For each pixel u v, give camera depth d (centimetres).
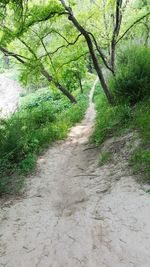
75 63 1750
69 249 408
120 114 903
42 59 1230
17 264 391
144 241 399
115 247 397
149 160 593
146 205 478
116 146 740
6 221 500
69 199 561
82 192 580
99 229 442
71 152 855
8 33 985
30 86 2639
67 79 1900
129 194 521
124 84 979
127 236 414
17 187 630
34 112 1279
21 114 1262
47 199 573
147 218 446
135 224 437
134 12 1384
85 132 1052
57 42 1341
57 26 1252
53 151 872
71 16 986
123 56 1184
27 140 861
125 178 584
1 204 563
